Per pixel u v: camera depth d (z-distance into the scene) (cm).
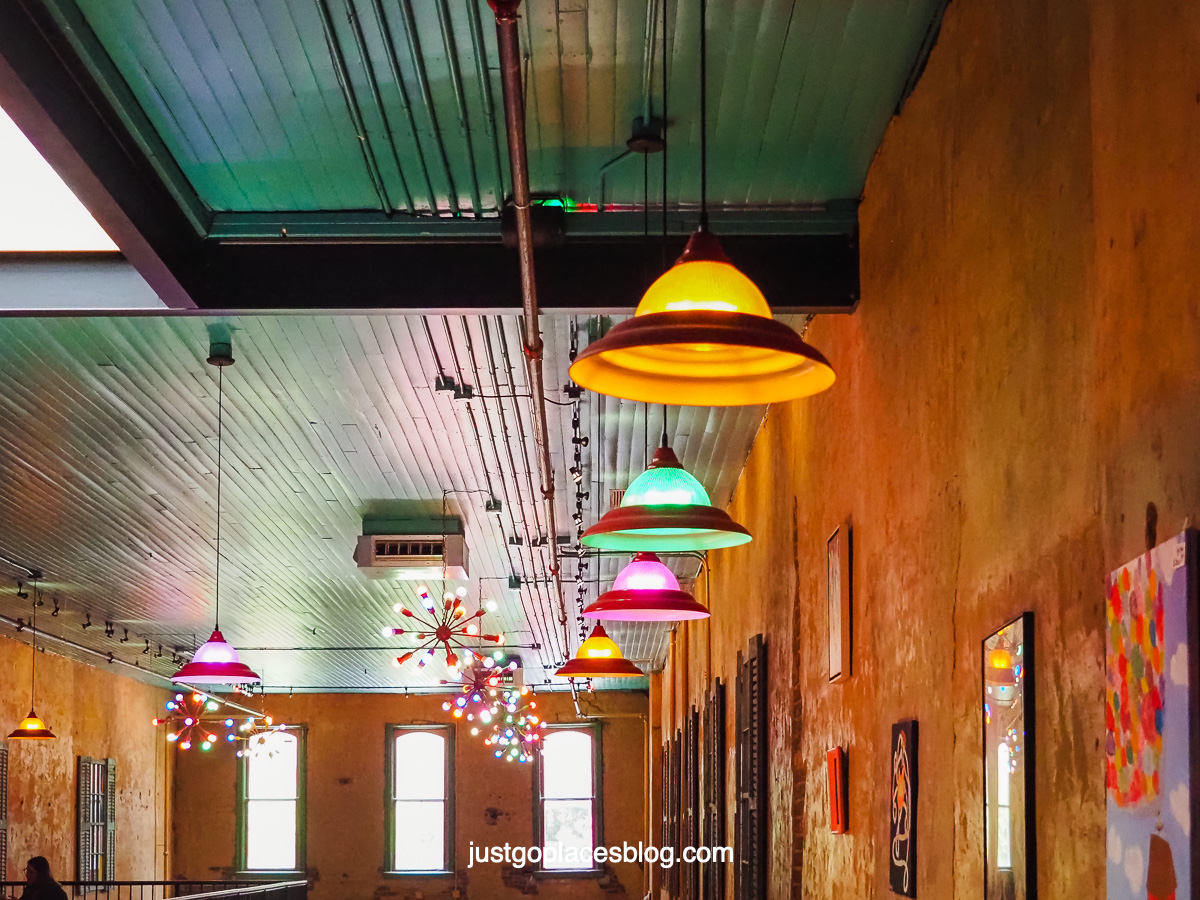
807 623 682
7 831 1561
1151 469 238
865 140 509
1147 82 241
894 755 464
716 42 441
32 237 554
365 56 451
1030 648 309
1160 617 224
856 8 421
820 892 632
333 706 2428
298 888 1561
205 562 1276
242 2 419
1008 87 341
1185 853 210
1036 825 303
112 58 448
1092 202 275
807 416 687
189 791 2373
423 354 754
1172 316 229
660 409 855
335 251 566
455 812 2391
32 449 923
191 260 559
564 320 695
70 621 1576
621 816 2388
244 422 880
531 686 2339
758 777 816
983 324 363
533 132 502
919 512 439
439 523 1159
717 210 563
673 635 1719
